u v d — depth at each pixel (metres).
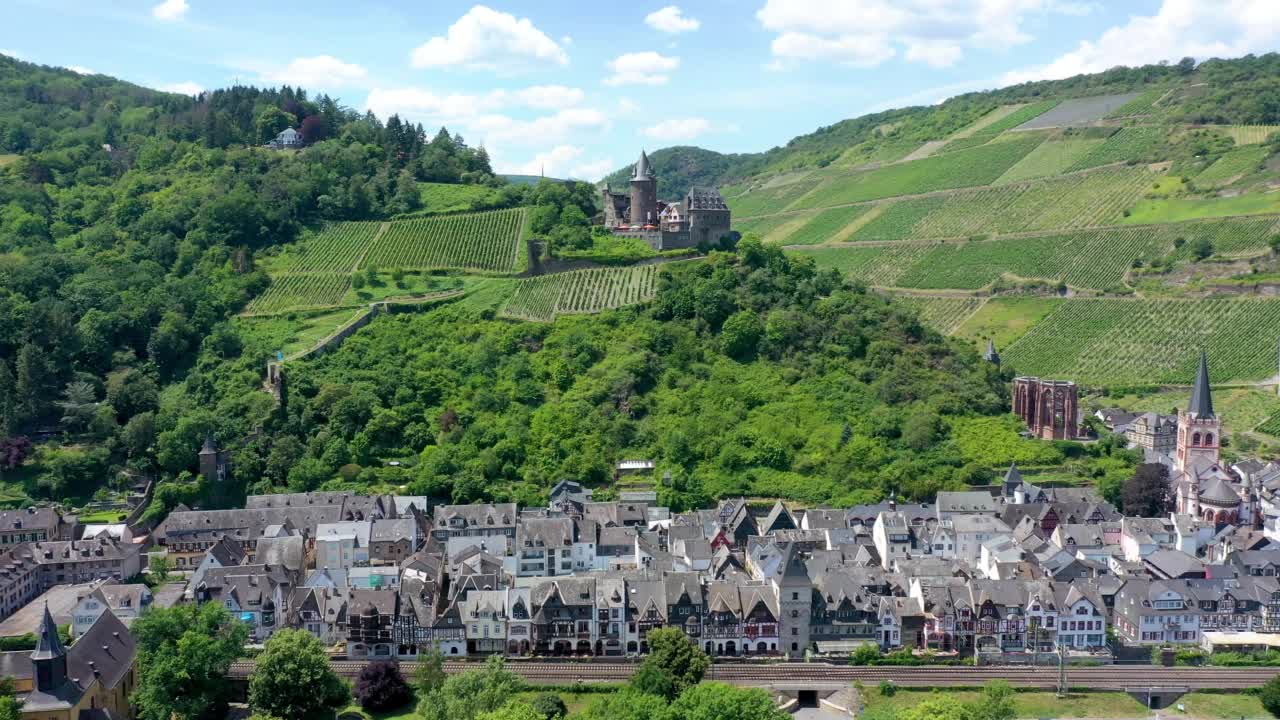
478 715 166.00
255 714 176.00
